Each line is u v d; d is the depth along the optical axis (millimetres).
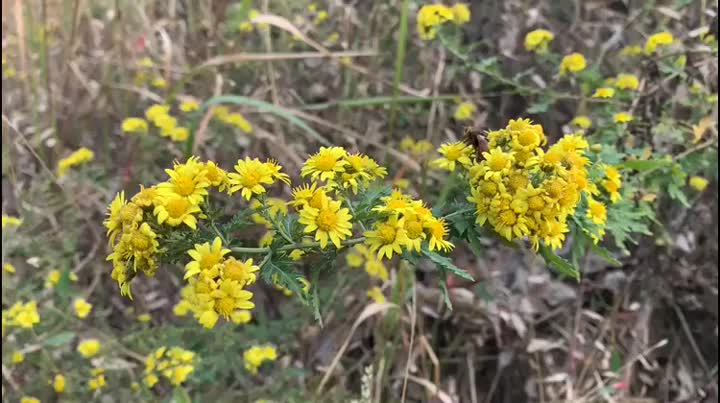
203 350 379
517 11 432
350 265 393
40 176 436
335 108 463
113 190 441
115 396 365
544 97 374
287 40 485
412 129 447
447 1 446
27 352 370
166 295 428
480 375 414
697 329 410
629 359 407
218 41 482
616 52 418
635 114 363
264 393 374
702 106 362
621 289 405
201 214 183
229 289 169
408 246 180
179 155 438
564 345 403
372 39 469
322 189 191
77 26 489
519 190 186
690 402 403
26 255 408
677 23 397
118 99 484
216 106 430
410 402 390
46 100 490
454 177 319
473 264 407
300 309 396
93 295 424
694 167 351
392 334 400
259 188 187
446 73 440
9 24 498
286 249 186
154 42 500
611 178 270
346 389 392
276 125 442
